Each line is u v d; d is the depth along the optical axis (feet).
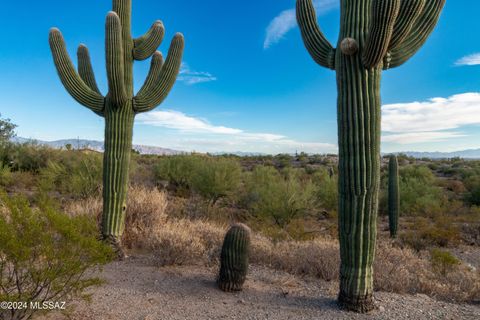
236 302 16.11
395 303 16.52
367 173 14.79
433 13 15.90
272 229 32.83
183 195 54.29
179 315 14.40
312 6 17.15
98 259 12.30
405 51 15.55
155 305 15.21
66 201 38.73
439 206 55.88
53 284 11.90
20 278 11.90
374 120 14.80
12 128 94.89
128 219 26.37
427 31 16.01
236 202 53.26
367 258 15.25
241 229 17.58
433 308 16.19
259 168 64.95
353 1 15.26
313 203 46.50
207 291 17.20
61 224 11.55
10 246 10.63
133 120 22.88
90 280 12.69
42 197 30.19
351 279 15.38
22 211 11.45
